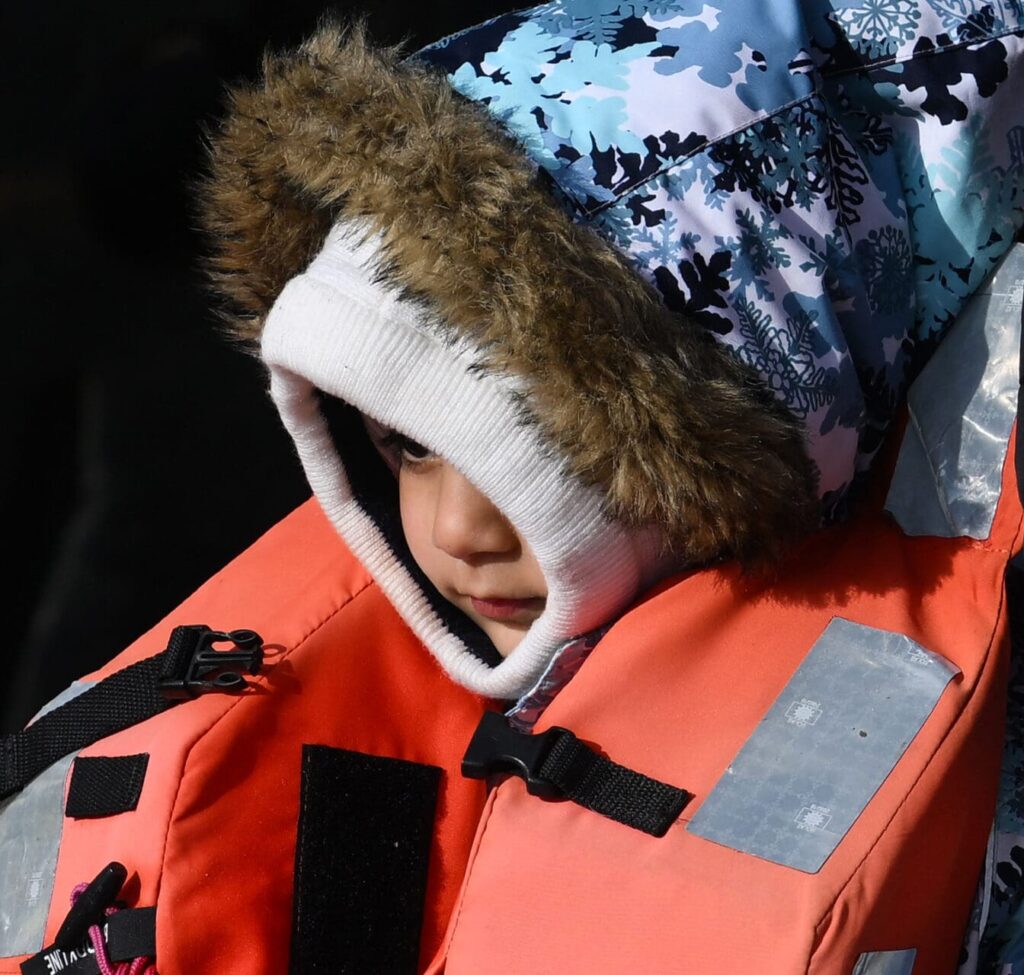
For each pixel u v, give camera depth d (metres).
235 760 3.41
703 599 3.32
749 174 3.21
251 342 3.97
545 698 3.53
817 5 3.39
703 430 3.02
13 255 5.93
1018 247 3.54
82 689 3.90
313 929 3.34
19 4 5.69
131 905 3.21
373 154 3.10
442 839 3.64
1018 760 3.58
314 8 6.02
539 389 3.00
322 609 3.84
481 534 3.39
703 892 2.82
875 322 3.42
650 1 3.43
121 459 6.24
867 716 3.04
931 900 2.94
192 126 5.91
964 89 3.35
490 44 3.47
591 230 3.10
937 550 3.43
